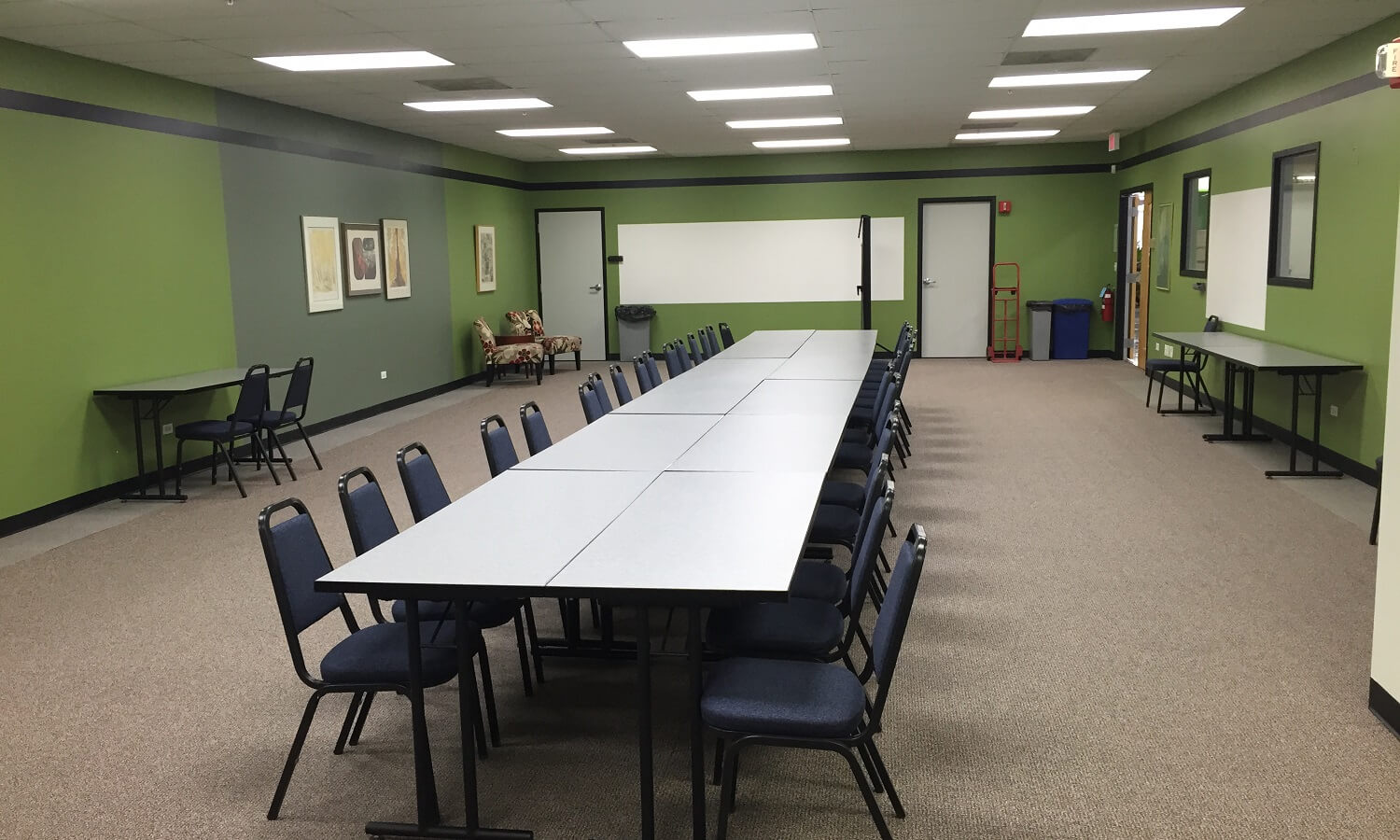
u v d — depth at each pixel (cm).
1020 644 386
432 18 553
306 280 879
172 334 714
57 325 612
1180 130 1032
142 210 683
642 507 319
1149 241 1168
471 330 1246
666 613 432
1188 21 603
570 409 1013
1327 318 691
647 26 583
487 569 256
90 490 641
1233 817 265
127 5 507
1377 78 613
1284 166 776
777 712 238
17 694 359
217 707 346
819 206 1396
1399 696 305
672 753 309
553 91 813
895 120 1051
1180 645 382
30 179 590
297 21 550
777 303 1428
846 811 274
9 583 486
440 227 1154
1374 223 625
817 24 589
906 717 327
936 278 1391
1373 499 595
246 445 796
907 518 571
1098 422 875
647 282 1448
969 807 273
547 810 277
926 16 575
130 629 423
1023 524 555
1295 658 368
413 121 974
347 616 310
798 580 335
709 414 502
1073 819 266
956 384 1134
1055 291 1365
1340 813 266
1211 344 778
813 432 450
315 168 896
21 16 523
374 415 1000
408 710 343
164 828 271
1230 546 507
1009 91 864
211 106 755
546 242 1459
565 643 387
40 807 282
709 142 1219
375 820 274
